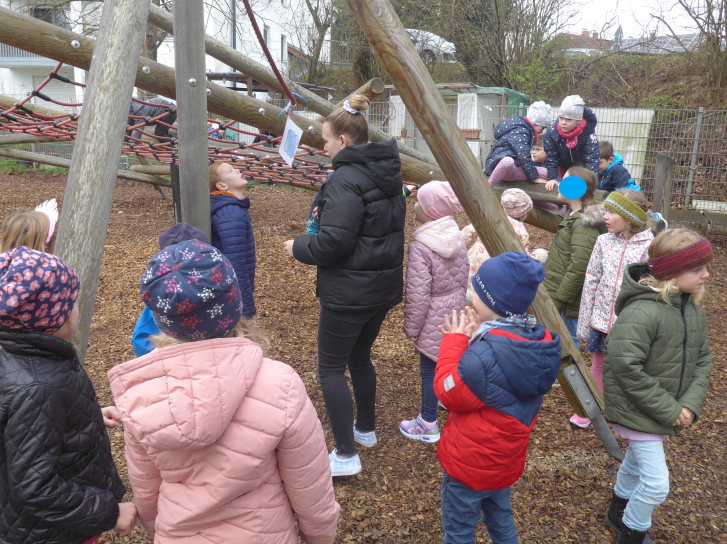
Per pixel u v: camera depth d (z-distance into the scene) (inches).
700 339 89.1
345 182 95.7
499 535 82.6
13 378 51.6
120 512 60.6
